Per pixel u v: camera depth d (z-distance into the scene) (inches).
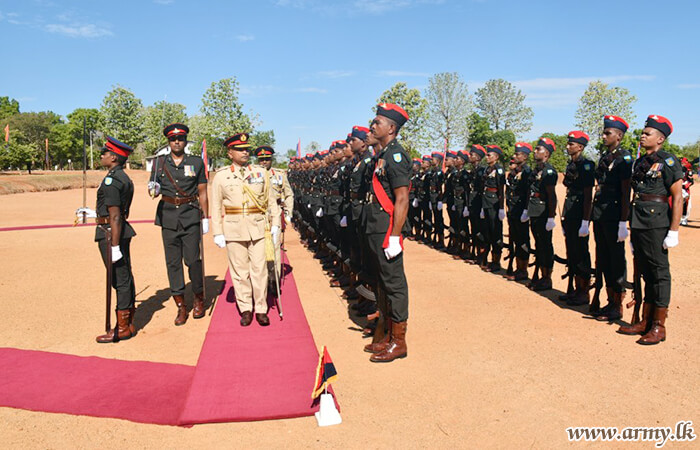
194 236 231.3
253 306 242.1
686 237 466.3
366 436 131.5
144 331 216.2
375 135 183.9
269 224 234.7
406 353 186.7
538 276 299.1
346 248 284.2
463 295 272.7
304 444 127.6
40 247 427.8
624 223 212.7
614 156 219.9
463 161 391.5
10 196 1027.9
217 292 280.5
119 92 1946.4
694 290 271.3
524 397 152.9
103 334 210.1
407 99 1867.6
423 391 157.3
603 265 229.8
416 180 472.7
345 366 177.2
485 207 333.4
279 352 187.5
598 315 229.5
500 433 133.1
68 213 724.0
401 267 182.7
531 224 284.5
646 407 145.8
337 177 308.7
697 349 188.1
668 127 196.1
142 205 928.3
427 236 461.1
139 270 337.4
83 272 329.7
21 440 128.8
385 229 180.4
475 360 181.6
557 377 166.6
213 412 140.9
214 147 1652.3
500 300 262.2
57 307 249.4
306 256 394.0
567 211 250.4
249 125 1640.0
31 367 174.2
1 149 1691.7
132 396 152.2
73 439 129.4
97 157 1952.5
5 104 3508.9
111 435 131.3
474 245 365.7
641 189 199.0
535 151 280.7
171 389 157.2
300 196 468.8
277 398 149.8
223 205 224.8
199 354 187.3
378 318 199.6
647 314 203.9
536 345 195.9
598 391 156.1
